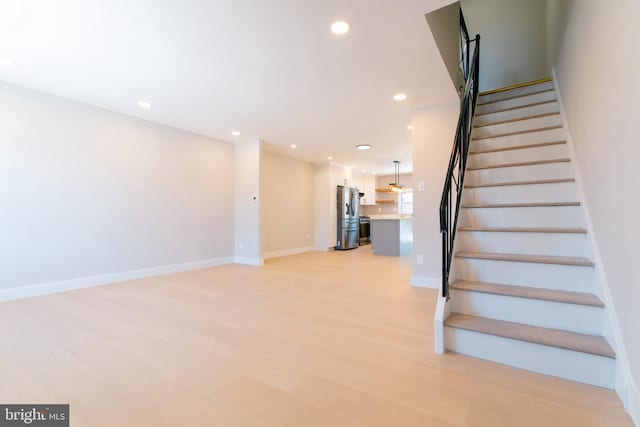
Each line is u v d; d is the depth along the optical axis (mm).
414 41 2371
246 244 5715
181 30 2223
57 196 3551
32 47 2459
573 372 1625
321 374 1741
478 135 3576
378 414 1388
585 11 2236
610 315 1604
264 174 6453
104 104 3789
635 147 1344
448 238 2197
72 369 1791
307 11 2006
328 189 7789
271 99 3582
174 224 4828
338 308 2977
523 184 2604
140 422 1336
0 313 2795
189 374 1742
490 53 5086
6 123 3182
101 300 3236
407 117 4223
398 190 8930
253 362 1885
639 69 1297
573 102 2611
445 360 1882
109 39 2344
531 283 2070
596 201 1917
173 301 3207
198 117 4273
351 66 2771
